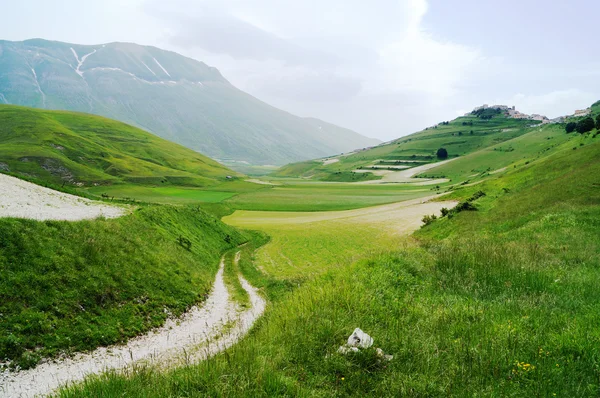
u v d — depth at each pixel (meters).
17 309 15.77
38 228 21.38
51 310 16.81
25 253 18.86
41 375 13.35
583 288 15.45
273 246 58.66
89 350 15.94
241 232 67.56
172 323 21.11
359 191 184.00
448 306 14.21
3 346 13.86
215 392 8.84
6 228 19.48
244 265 41.34
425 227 58.91
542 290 15.91
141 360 15.74
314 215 102.12
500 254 20.91
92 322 17.67
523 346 10.14
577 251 22.50
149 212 38.66
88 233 24.38
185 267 30.52
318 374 9.94
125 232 28.67
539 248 23.59
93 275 20.64
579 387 8.04
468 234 39.78
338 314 13.05
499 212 44.53
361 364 10.08
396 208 105.06
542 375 8.64
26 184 35.84
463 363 9.62
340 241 62.47
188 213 50.81
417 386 8.83
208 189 173.25
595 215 30.11
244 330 19.09
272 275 38.06
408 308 14.07
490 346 10.25
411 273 18.95
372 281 16.84
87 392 9.77
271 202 131.00
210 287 30.05
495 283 17.28
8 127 194.00
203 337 18.92
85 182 144.88
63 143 187.12
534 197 44.66
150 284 23.86
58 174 147.00
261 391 8.73
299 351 11.01
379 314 13.38
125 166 188.75
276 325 13.49
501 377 8.93
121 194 130.75
